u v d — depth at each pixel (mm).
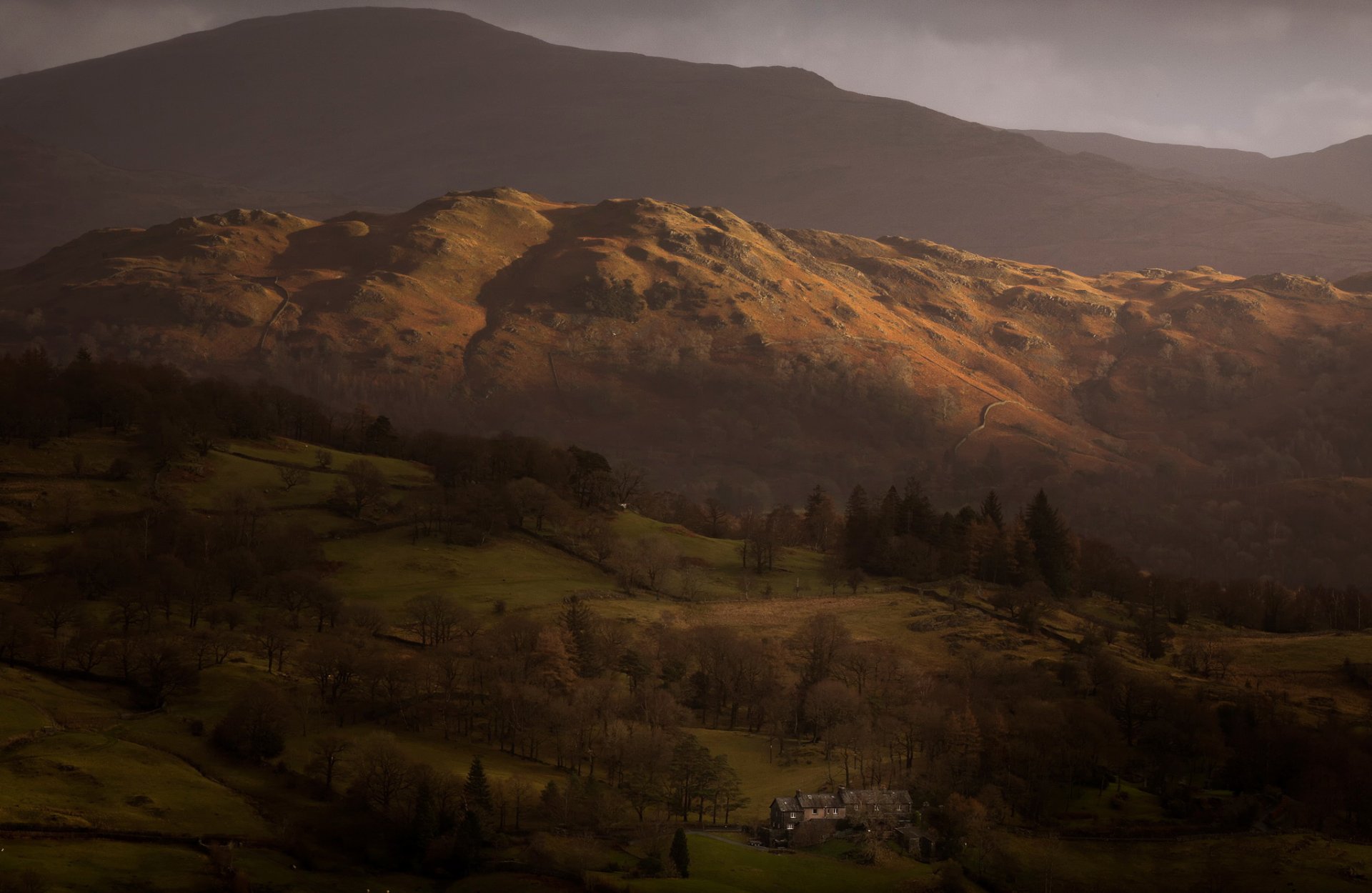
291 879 127938
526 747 171375
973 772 167750
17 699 158875
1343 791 166250
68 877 116812
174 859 126000
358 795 146875
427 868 137375
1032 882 144375
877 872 141625
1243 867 148500
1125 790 171750
